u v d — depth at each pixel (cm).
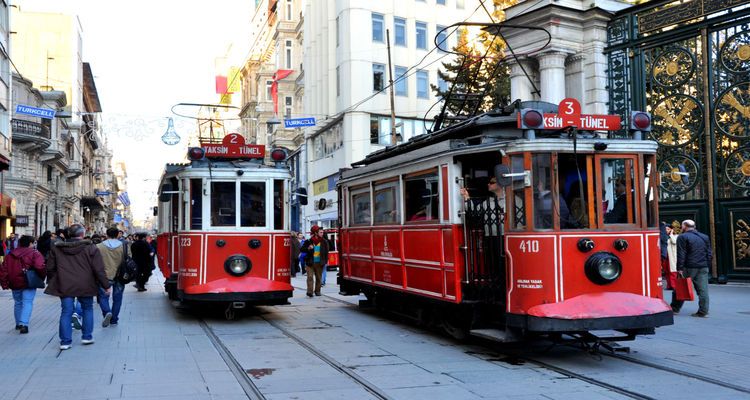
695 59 1686
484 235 854
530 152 780
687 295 1157
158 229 1591
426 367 771
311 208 4050
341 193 1417
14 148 3488
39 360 820
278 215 1182
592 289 771
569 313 738
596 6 1889
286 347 918
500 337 802
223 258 1132
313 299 1614
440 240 927
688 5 1702
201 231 1130
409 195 1046
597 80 1900
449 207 896
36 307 1430
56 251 900
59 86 4991
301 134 4200
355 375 727
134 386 677
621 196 800
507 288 793
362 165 1352
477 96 1645
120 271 1145
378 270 1178
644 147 809
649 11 1805
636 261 788
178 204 1198
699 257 1137
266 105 5181
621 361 796
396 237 1089
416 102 3559
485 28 2116
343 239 1399
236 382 696
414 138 1125
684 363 774
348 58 3391
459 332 934
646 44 1805
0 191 2917
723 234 1619
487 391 651
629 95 1841
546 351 852
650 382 682
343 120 3428
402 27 3550
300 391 657
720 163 1628
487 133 891
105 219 8581
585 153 791
